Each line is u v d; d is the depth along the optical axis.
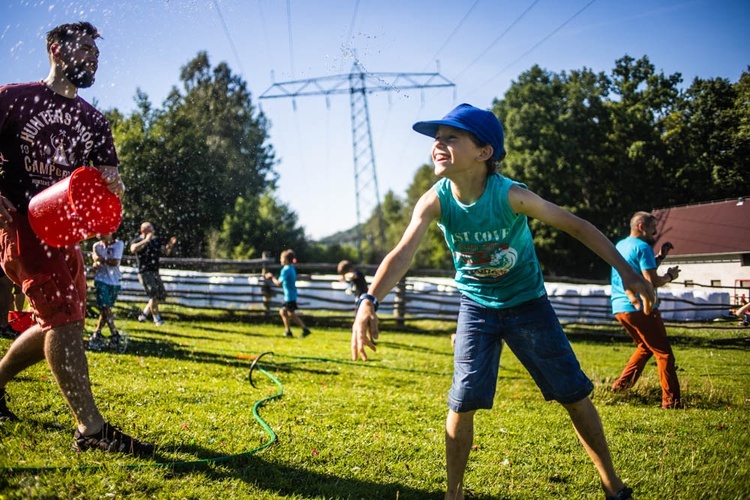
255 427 3.00
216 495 2.06
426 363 6.51
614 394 4.48
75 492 1.94
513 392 4.70
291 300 9.02
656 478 2.50
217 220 28.61
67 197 2.09
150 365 4.68
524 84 20.86
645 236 4.35
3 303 4.24
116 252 5.85
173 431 2.75
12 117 2.26
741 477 2.50
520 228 2.14
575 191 17.22
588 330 9.69
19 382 3.30
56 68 2.38
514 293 2.18
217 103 30.50
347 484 2.30
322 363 5.90
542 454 2.89
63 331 2.25
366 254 42.94
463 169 2.06
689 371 4.55
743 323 4.73
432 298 11.75
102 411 2.99
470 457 2.78
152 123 22.36
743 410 3.80
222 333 8.48
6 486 1.92
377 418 3.47
